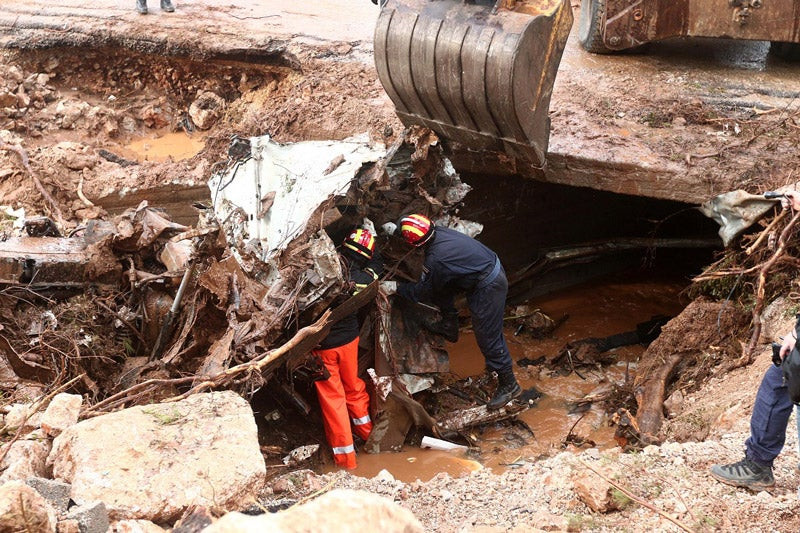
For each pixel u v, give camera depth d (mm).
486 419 6914
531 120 6355
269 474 5961
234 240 6184
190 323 5727
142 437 3896
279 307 5617
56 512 3410
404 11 6582
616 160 7219
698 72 8812
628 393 7059
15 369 5477
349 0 11219
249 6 10695
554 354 8109
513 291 9016
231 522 2314
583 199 9266
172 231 6203
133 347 6031
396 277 6867
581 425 6914
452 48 6223
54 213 8031
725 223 6875
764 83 8539
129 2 10594
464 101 6375
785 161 7109
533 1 6230
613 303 9102
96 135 9398
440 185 6891
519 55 5945
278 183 6148
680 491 4379
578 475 4430
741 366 6203
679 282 9508
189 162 8805
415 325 6938
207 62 9688
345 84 8930
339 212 5832
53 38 9734
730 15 7945
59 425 4160
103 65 10031
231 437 3947
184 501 3572
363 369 6602
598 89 8422
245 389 5363
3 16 10055
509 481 4883
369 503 2451
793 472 4520
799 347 3734
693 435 5707
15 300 5684
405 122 7195
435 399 7332
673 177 7121
